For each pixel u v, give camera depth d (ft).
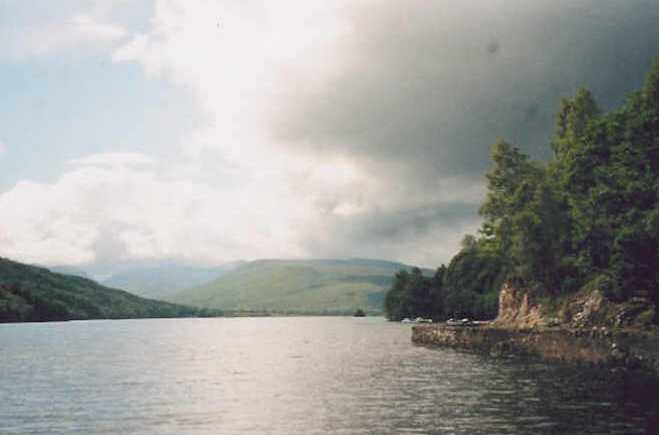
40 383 197.47
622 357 190.08
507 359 245.24
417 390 161.07
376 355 305.53
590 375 178.70
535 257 346.74
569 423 110.01
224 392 171.12
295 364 267.18
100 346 429.79
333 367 245.24
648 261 220.02
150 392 172.55
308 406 140.77
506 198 375.86
